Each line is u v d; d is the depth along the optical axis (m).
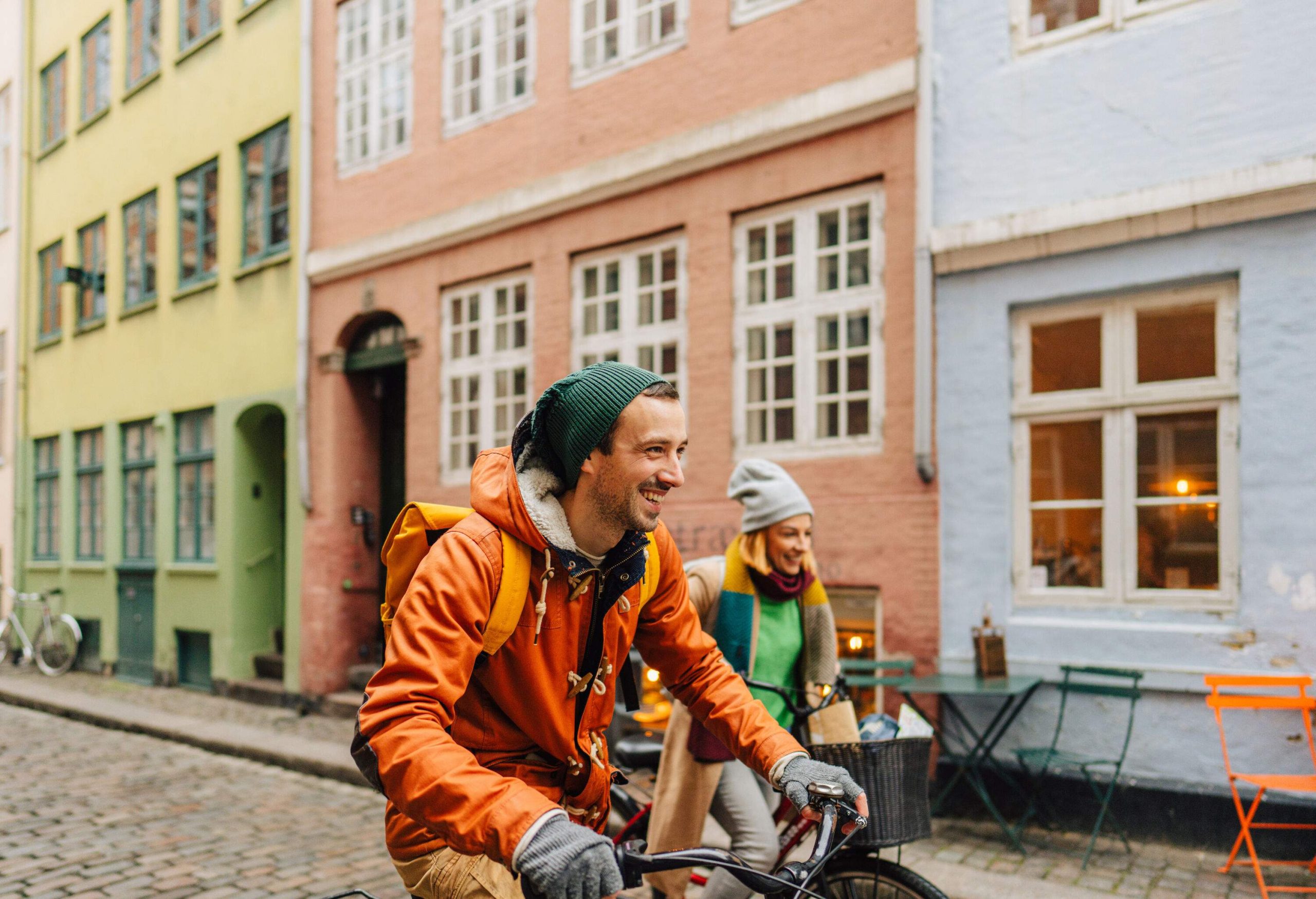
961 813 5.09
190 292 11.05
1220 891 3.96
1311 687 4.26
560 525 1.67
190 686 10.80
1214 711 4.50
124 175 12.45
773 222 6.27
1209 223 4.60
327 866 4.59
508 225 7.75
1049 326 5.21
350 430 9.34
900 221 5.59
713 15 6.56
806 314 6.07
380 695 1.53
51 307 14.18
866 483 5.64
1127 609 4.86
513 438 1.75
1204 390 4.71
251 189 10.45
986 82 5.30
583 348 7.34
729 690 2.01
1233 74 4.59
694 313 6.55
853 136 5.82
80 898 4.16
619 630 1.84
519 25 7.87
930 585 5.35
